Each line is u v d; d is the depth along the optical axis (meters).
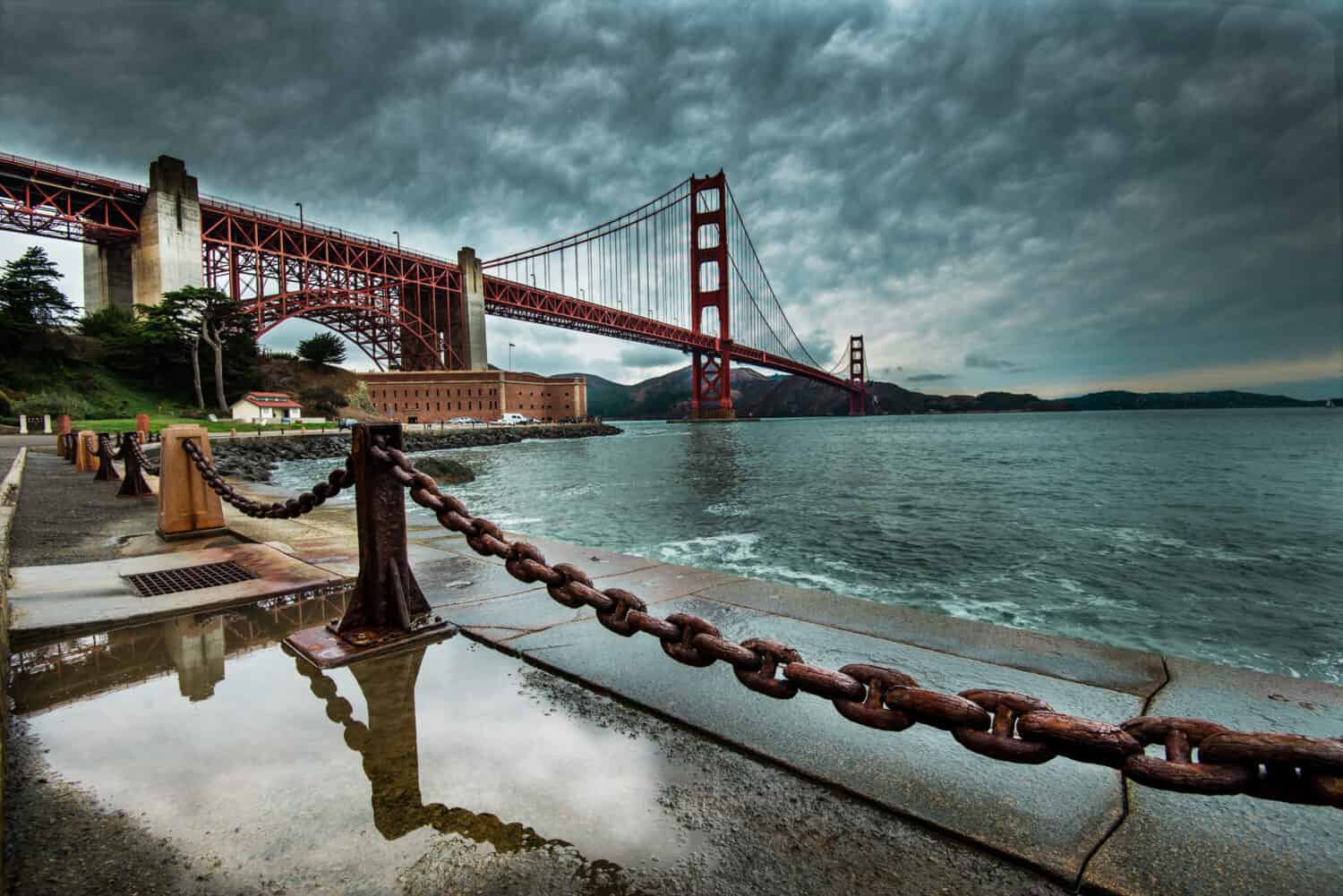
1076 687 2.08
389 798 1.53
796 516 14.03
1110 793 1.52
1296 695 1.98
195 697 2.14
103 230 59.25
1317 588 8.02
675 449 46.47
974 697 1.33
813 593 3.23
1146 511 14.80
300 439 39.75
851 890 1.22
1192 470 26.61
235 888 1.22
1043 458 34.03
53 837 1.38
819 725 1.86
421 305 91.56
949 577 8.38
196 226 59.56
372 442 2.73
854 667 1.50
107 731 1.89
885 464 30.88
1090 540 11.27
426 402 85.75
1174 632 6.39
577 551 4.33
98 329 55.84
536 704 2.07
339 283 77.50
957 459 33.56
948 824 1.40
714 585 3.40
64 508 6.97
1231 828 1.39
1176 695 2.00
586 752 1.75
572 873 1.27
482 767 1.67
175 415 49.00
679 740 1.81
